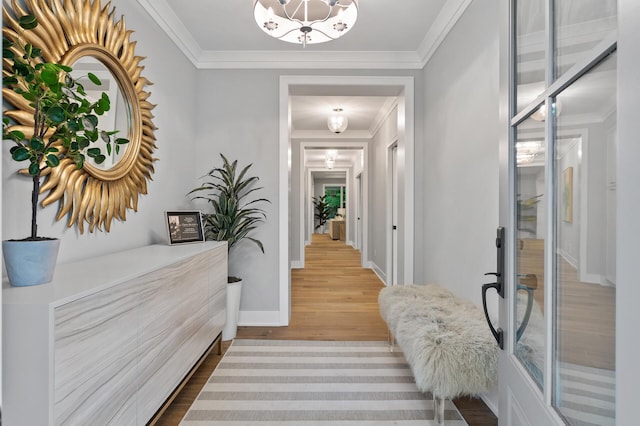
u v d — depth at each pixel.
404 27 2.75
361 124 5.74
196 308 1.99
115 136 1.92
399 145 3.54
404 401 2.01
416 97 3.27
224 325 2.61
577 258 0.72
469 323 1.80
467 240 2.24
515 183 1.05
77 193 1.61
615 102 0.59
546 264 0.82
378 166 5.64
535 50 0.92
